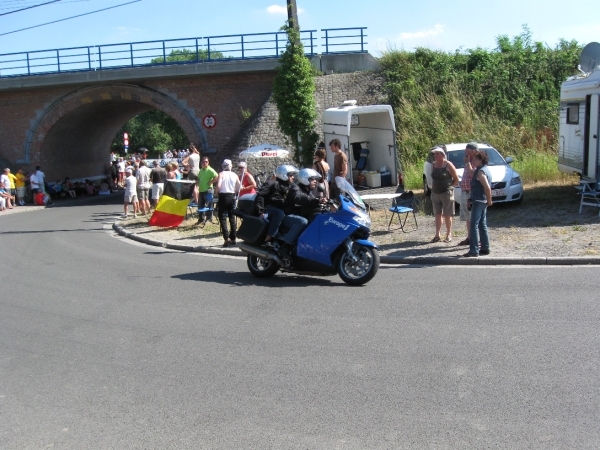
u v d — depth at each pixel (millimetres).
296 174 10258
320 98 28156
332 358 6117
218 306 8477
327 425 4672
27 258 13852
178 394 5457
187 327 7512
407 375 5559
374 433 4496
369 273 9227
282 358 6211
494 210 15430
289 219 9867
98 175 45156
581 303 7531
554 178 19703
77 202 34125
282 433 4590
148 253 13859
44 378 6047
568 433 4336
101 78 32594
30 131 34781
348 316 7586
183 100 32531
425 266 10516
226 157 29922
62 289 10188
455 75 27219
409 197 14055
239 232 10305
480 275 9492
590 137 14875
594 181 14625
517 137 24250
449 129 25219
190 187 17766
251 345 6680
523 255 10438
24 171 35156
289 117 22328
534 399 4910
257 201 10102
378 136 18172
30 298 9617
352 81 28547
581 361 5652
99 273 11500
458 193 15547
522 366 5609
